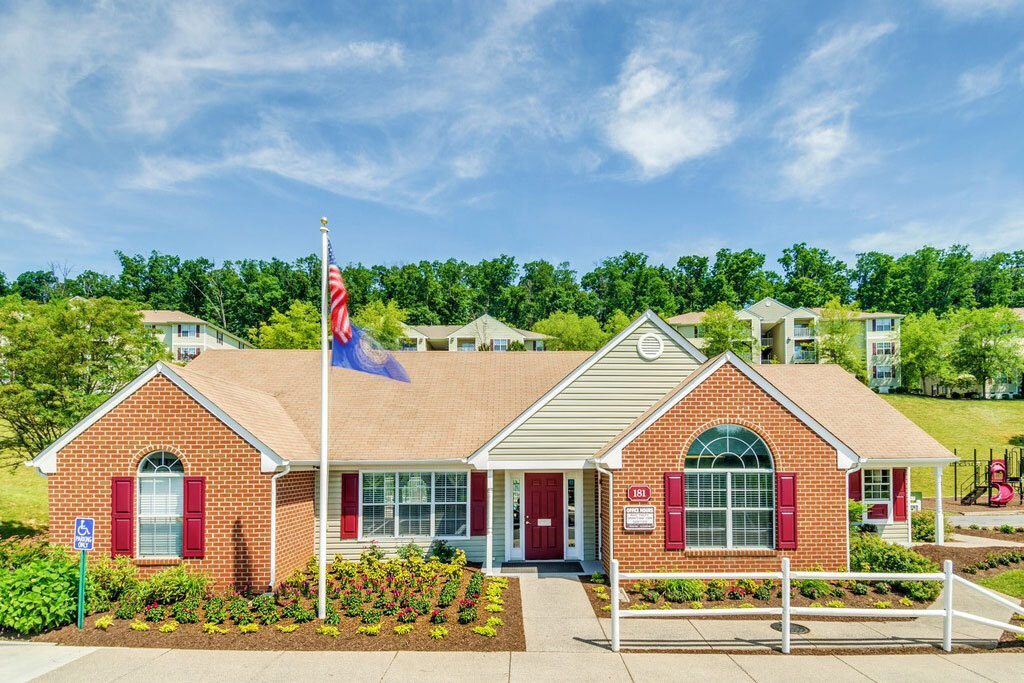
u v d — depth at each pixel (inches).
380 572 592.4
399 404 746.2
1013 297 3870.6
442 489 671.1
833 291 4375.0
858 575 415.8
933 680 360.5
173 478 544.1
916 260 4028.1
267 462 535.2
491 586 541.0
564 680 358.3
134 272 4384.8
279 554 550.9
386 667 375.2
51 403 890.7
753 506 566.9
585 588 551.2
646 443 566.9
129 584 493.7
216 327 2824.8
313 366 837.2
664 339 665.0
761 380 571.8
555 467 625.0
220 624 449.4
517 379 810.2
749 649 411.5
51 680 355.3
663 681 357.7
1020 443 1872.5
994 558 659.4
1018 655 403.2
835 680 360.2
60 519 533.0
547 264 4352.9
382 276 4212.6
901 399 2439.7
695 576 418.3
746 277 4463.6
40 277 4269.2
